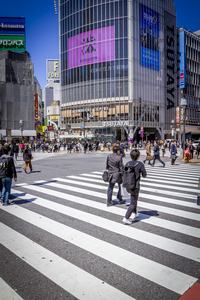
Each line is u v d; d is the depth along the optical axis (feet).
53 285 13.17
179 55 285.23
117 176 27.94
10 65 228.84
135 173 22.02
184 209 27.12
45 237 19.51
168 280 13.58
